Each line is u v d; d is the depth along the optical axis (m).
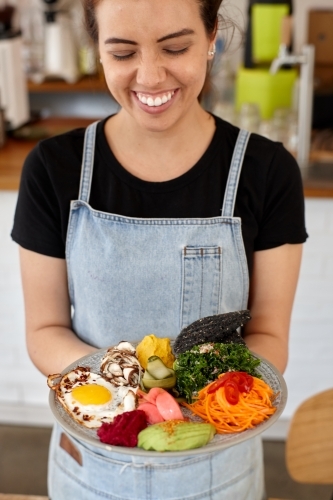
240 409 0.96
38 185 1.24
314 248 2.35
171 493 1.17
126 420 0.94
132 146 1.22
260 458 1.32
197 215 1.24
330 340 2.51
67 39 3.14
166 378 1.05
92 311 1.27
